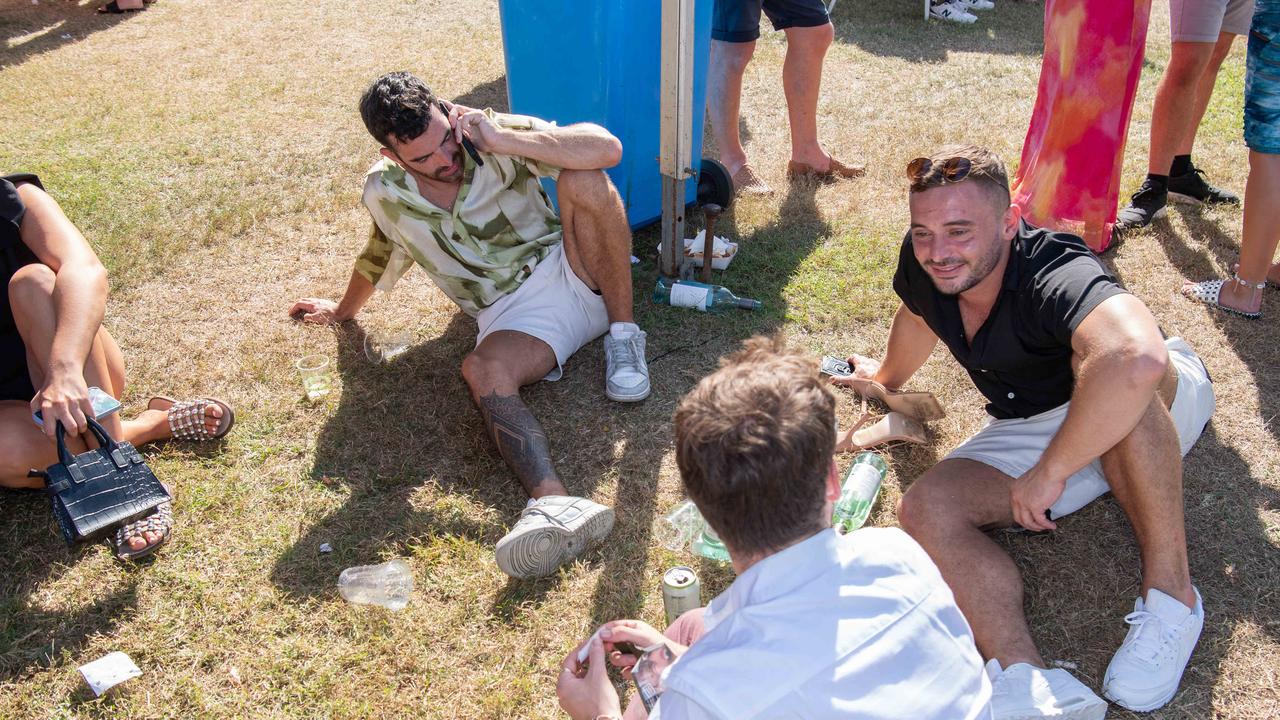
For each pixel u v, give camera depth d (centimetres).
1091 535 278
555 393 351
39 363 279
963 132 557
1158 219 448
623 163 432
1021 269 239
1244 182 479
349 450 322
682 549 278
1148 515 234
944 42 727
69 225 292
